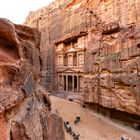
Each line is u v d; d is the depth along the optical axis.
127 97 27.59
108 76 31.47
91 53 37.75
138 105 25.61
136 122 27.23
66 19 49.69
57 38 52.91
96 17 40.88
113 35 32.75
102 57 34.25
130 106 26.94
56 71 53.66
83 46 44.66
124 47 28.98
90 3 43.84
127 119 28.89
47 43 56.72
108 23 35.16
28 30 7.98
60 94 48.69
